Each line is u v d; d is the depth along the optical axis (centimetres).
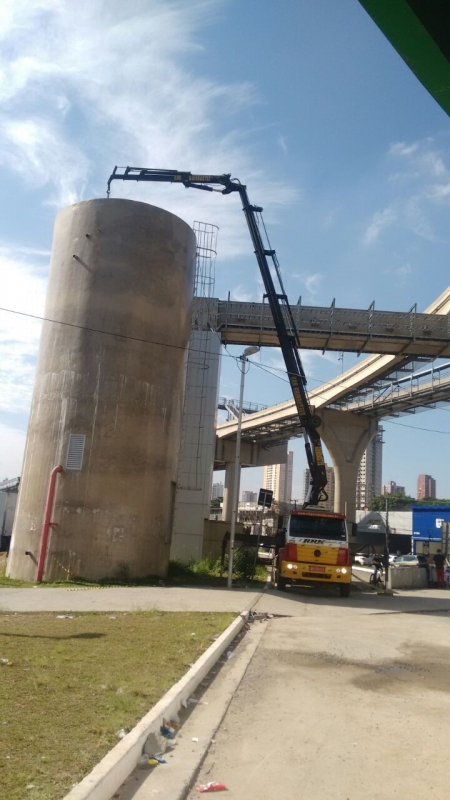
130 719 557
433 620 1566
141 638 970
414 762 538
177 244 2252
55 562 1897
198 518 2748
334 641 1153
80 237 2123
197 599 1599
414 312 3484
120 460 1984
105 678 695
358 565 4112
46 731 510
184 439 2833
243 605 1552
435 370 4747
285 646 1084
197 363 2923
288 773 505
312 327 3409
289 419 6234
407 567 2630
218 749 558
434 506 3991
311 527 2059
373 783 488
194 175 2769
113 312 2055
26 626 1036
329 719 661
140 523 1994
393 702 739
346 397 5934
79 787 402
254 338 3472
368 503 10594
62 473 1947
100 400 1995
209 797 454
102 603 1409
